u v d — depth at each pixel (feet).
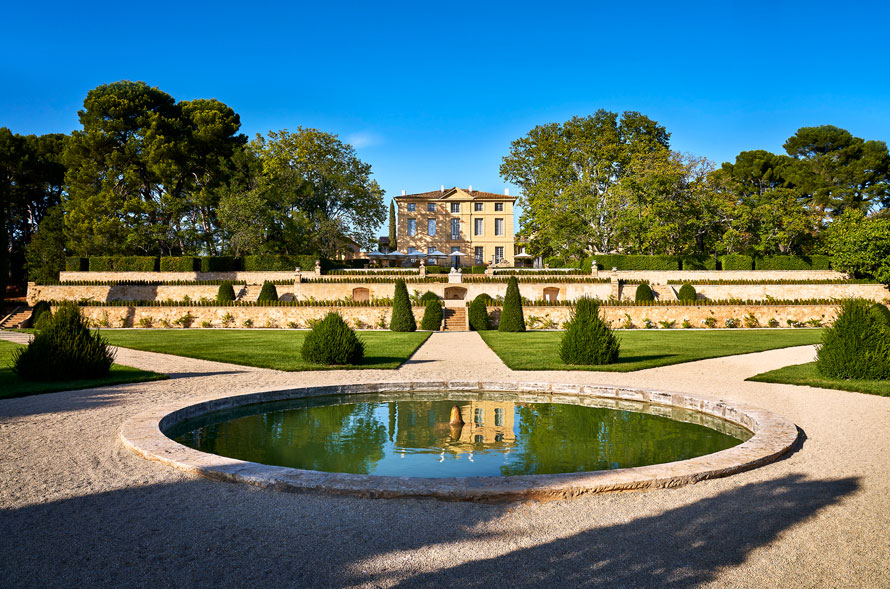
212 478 15.98
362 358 46.88
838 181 173.58
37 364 34.94
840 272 129.29
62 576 10.31
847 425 23.26
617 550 11.51
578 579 10.28
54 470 16.81
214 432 23.94
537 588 9.96
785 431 20.76
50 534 12.19
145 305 99.71
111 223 130.11
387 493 14.30
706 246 152.25
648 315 98.78
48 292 122.72
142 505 13.96
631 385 34.50
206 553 11.30
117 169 140.56
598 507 13.91
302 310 99.60
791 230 138.82
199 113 146.20
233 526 12.67
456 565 10.85
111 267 137.18
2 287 102.12
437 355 54.65
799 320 100.83
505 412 28.81
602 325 45.47
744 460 17.03
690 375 39.29
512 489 14.20
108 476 16.24
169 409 24.62
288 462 19.13
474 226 189.57
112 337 74.02
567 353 45.39
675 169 134.72
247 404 29.66
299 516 13.26
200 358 49.83
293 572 10.51
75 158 138.82
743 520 13.08
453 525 12.78
